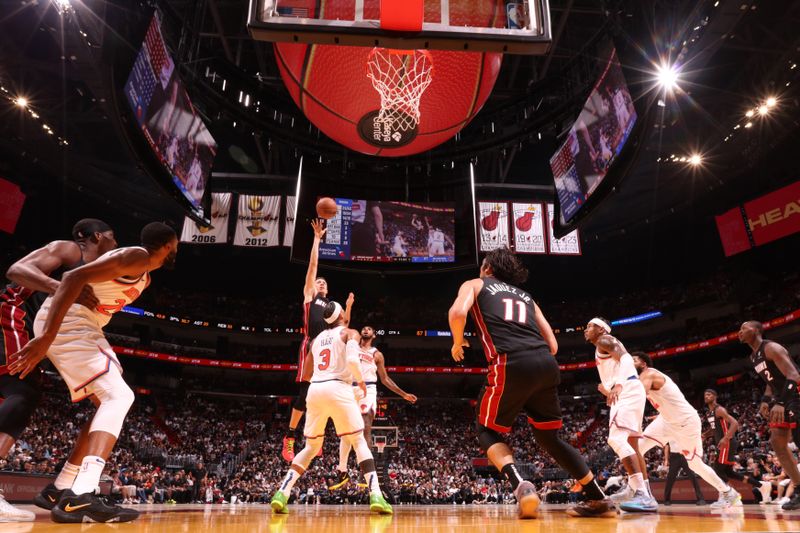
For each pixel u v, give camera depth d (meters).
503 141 19.70
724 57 20.45
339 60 8.75
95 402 3.07
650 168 28.52
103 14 9.69
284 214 20.86
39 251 2.93
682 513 4.56
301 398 5.75
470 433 34.06
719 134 24.66
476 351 38.53
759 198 25.47
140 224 32.66
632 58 12.22
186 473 24.84
